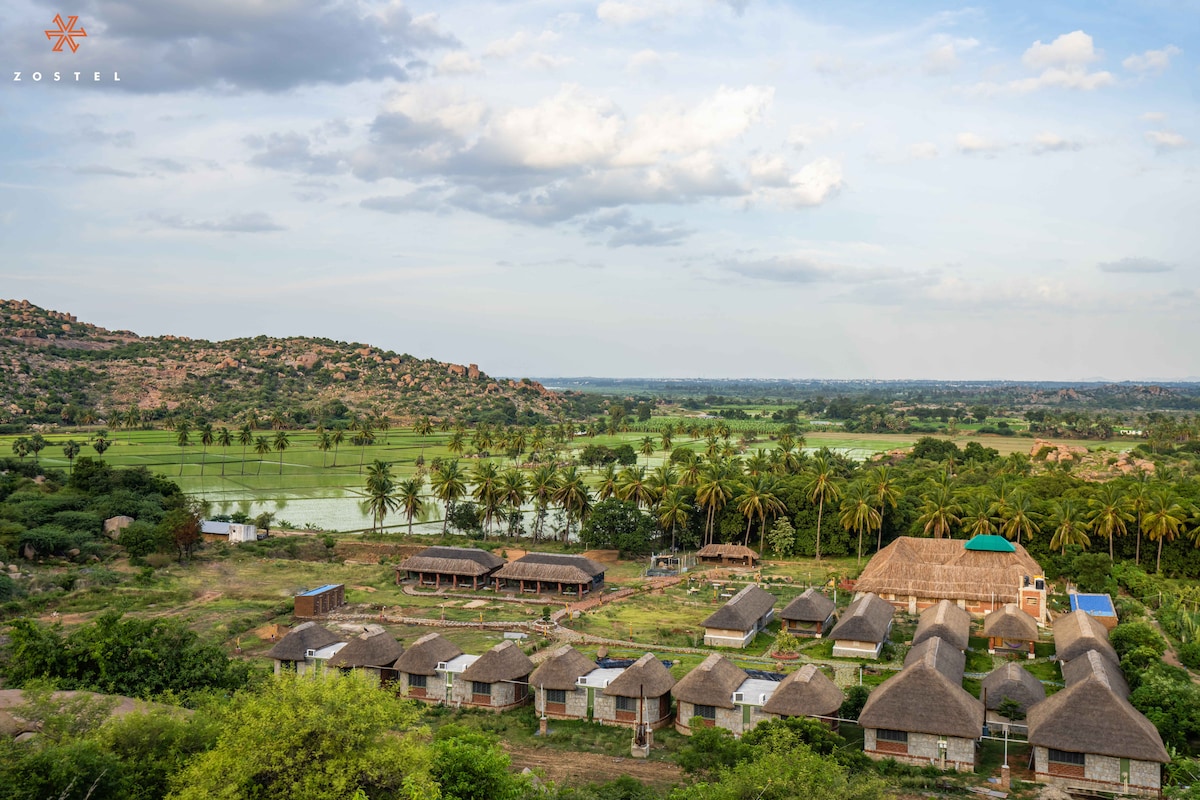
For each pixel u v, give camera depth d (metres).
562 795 50.94
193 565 128.62
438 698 76.94
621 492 153.88
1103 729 59.00
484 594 117.31
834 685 71.19
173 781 39.88
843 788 46.72
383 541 149.38
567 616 104.62
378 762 39.62
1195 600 104.94
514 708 75.62
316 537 150.62
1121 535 127.44
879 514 137.62
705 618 103.06
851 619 90.44
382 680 80.38
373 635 81.56
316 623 92.25
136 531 129.25
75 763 38.47
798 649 92.00
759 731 61.97
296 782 38.69
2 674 67.44
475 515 159.62
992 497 134.75
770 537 143.88
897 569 110.50
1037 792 58.06
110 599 105.06
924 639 83.88
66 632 90.31
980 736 61.81
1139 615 99.00
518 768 60.94
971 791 58.03
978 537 114.06
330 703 41.94
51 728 43.94
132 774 41.06
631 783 53.91
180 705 58.28
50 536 126.19
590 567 120.06
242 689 55.34
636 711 70.56
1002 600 104.12
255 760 38.62
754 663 86.06
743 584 122.94
